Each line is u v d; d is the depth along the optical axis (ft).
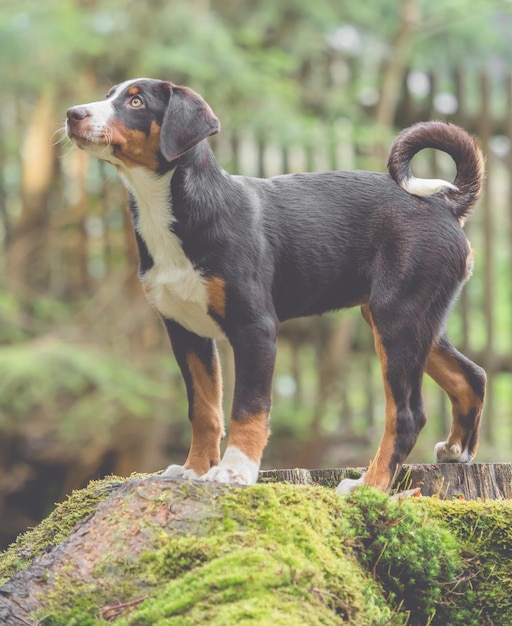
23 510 49.75
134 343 50.31
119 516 19.06
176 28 48.75
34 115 53.98
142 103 21.74
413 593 20.51
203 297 21.58
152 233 21.81
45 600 18.20
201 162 21.72
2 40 48.19
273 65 48.67
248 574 16.97
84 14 49.93
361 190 23.04
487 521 21.39
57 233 53.93
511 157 47.73
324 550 18.45
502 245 55.31
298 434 49.06
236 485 19.53
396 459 22.08
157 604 17.07
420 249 22.29
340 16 52.21
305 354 51.70
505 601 20.92
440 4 50.83
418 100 51.57
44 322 52.34
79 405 46.98
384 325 22.26
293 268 22.45
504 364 47.73
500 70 52.90
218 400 22.91
